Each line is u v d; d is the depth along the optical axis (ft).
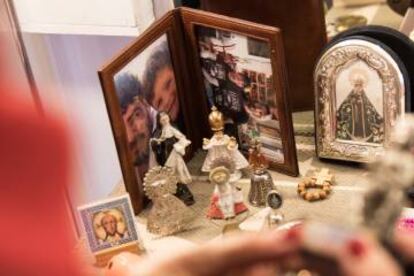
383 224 0.93
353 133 3.24
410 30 3.61
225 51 3.19
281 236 0.95
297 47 3.53
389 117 3.09
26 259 0.61
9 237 0.61
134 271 1.02
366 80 3.09
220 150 3.12
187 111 3.47
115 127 3.00
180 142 3.21
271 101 3.15
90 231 2.88
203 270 0.99
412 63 3.14
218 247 0.98
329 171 3.30
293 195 3.19
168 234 3.09
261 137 3.32
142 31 3.35
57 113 0.63
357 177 3.24
